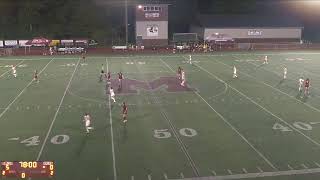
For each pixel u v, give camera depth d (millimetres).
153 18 60062
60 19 70062
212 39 61875
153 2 63375
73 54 51125
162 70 38344
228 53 51844
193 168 15953
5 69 39062
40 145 18391
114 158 16938
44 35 67625
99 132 20188
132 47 55469
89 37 69062
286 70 36094
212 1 78688
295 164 16297
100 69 38969
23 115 23141
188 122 21812
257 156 17125
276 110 24172
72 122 21781
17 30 68188
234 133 20031
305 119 22312
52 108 24609
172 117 22750
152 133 20031
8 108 24672
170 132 20188
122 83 32031
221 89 29828
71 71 37781
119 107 24812
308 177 15125
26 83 32188
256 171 15656
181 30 76812
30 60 45531
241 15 69250
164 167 16047
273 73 36656
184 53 51656
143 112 23734
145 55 49969
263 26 63031
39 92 28938
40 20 70000
